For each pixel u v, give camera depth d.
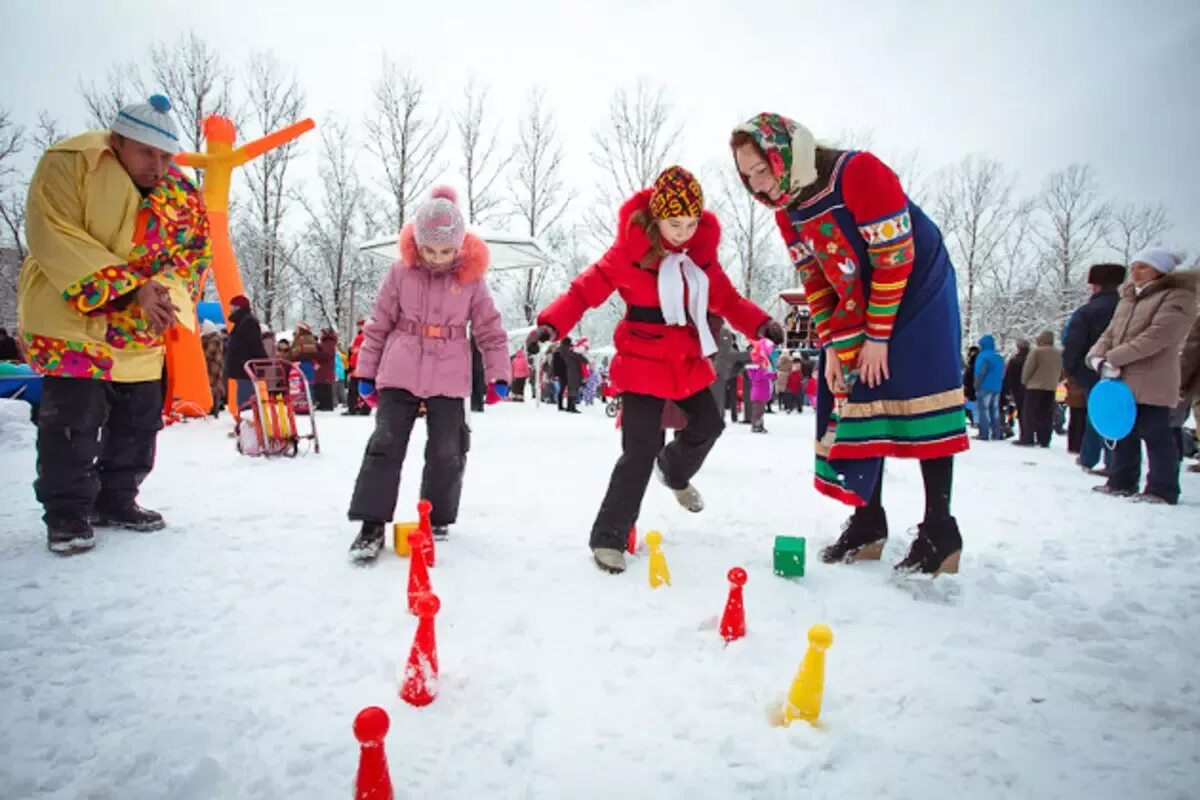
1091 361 5.53
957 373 2.88
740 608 2.32
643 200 3.15
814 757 1.65
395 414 3.28
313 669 2.06
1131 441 5.36
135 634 2.27
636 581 2.87
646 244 3.08
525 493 4.71
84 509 3.17
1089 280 6.64
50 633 2.26
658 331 3.12
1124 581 3.06
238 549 3.24
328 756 1.63
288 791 1.51
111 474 3.49
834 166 2.73
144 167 3.12
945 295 2.86
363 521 3.12
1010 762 1.65
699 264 3.34
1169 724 1.84
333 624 2.38
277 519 3.83
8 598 2.54
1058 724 1.83
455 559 3.11
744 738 1.73
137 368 3.38
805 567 3.03
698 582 2.87
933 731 1.78
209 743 1.68
